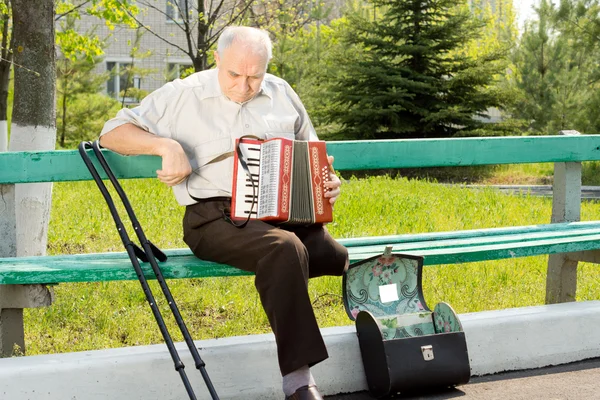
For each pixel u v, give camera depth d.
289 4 16.30
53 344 4.13
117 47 25.62
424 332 3.55
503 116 19.41
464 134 16.75
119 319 4.46
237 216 3.17
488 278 5.32
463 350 3.37
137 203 7.93
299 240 3.04
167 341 2.84
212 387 2.78
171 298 2.95
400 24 17.14
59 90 18.41
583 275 5.56
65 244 6.21
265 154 3.20
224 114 3.36
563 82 17.67
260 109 3.42
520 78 18.69
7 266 3.24
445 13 17.86
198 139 3.35
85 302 4.73
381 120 17.09
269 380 3.36
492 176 16.11
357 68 16.56
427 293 4.95
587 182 14.57
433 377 3.31
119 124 3.34
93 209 7.61
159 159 3.59
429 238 4.10
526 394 3.45
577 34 17.41
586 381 3.62
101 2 10.21
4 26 9.83
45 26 5.33
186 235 3.38
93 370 3.13
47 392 3.08
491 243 3.93
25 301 3.42
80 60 18.20
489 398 3.40
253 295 4.93
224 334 4.30
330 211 3.29
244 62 3.21
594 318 3.91
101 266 3.23
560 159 4.41
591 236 4.09
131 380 3.18
